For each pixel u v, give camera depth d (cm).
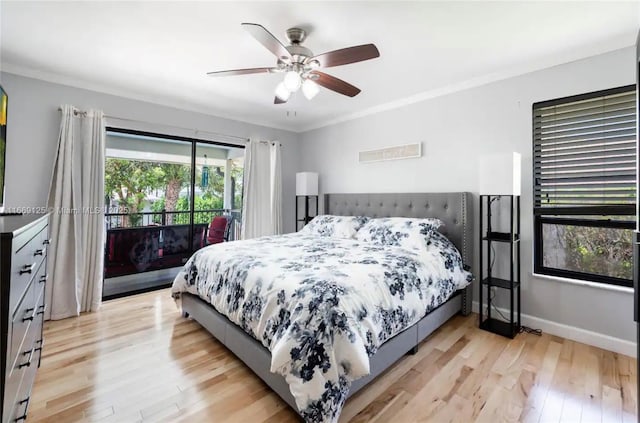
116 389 172
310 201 479
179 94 326
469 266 285
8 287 103
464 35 205
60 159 274
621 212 218
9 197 258
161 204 370
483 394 168
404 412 154
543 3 171
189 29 200
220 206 420
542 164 253
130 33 206
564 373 187
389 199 349
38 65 257
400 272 201
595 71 223
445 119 308
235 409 157
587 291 228
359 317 156
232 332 200
